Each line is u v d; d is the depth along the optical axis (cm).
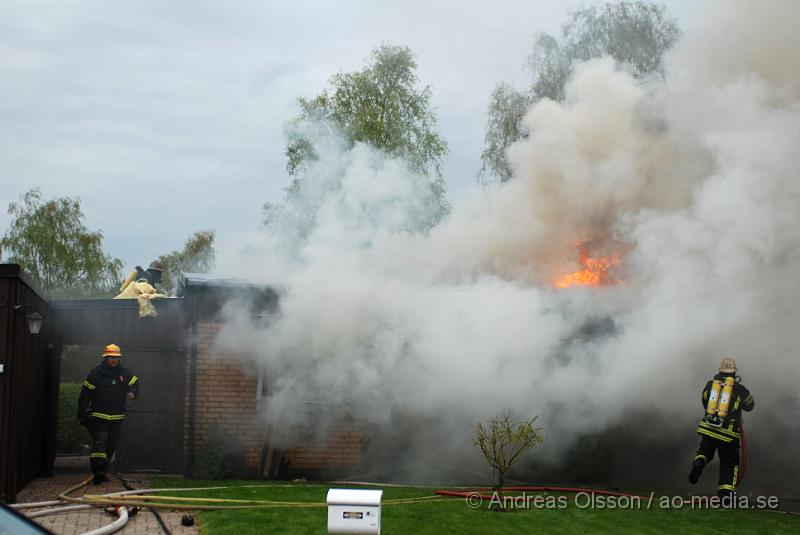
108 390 1205
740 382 1141
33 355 1180
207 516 941
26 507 1009
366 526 697
